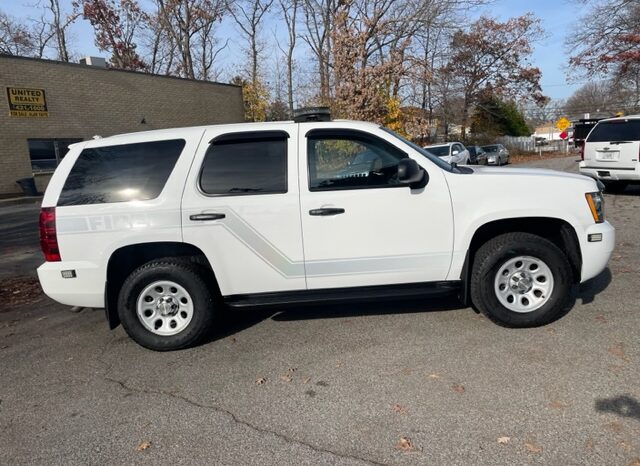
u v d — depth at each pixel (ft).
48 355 13.60
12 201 55.16
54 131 63.31
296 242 12.87
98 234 12.72
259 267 12.98
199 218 12.69
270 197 12.76
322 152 13.06
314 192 12.80
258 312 15.81
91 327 15.64
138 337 13.17
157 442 9.16
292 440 8.95
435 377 10.84
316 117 13.70
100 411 10.42
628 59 72.08
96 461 8.69
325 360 12.07
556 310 12.95
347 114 56.59
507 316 13.00
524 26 117.70
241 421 9.68
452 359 11.62
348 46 58.49
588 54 76.79
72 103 65.05
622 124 33.65
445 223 12.89
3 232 36.50
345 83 57.72
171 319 13.35
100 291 12.98
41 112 61.77
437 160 13.57
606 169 34.63
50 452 9.05
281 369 11.77
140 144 13.20
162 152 13.07
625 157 33.35
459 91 118.11
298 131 13.11
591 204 13.07
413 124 58.65
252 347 13.17
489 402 9.70
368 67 57.41
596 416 8.99
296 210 12.75
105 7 112.06
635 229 24.59
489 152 95.81
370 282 13.17
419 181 12.32
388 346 12.59
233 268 12.96
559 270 12.81
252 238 12.84
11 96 58.80
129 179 12.93
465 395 10.02
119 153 13.16
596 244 13.09
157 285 13.12
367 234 12.87
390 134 13.29
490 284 12.96
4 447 9.30
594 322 13.19
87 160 13.19
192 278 12.95
